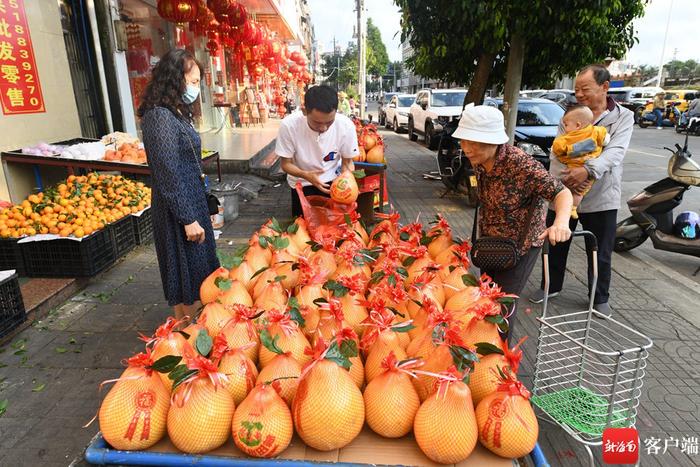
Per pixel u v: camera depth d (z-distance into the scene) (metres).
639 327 3.91
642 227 5.46
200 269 3.08
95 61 7.52
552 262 4.26
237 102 17.06
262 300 2.33
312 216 3.43
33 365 3.19
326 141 3.78
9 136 5.47
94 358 3.29
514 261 2.56
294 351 1.95
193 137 2.91
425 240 3.18
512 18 6.29
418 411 1.66
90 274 4.34
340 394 1.60
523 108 9.80
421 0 6.76
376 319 1.97
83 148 5.78
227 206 6.69
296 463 1.60
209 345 1.79
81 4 7.21
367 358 1.97
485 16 6.19
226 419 1.64
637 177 10.06
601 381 3.10
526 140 8.62
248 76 17.25
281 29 19.25
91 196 4.93
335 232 3.18
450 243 3.12
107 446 1.71
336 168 4.01
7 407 2.78
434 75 8.59
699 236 5.23
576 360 3.35
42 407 2.79
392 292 2.30
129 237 5.19
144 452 1.66
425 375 1.82
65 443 2.51
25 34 5.62
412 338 2.19
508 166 2.44
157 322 3.80
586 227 3.94
